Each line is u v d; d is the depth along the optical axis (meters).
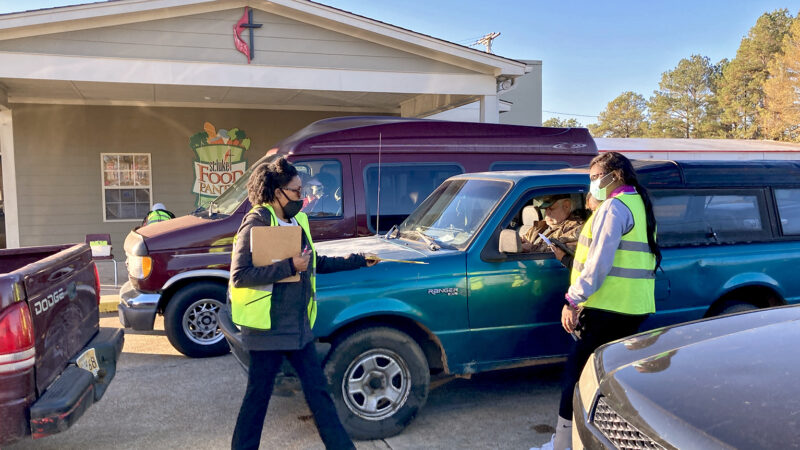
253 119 13.77
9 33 9.19
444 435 4.25
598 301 3.65
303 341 3.37
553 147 7.41
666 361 2.61
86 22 9.55
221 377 5.64
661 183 4.68
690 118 76.38
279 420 4.56
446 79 11.41
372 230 6.65
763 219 4.94
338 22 10.64
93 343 4.29
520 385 5.28
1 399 3.18
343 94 12.16
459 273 4.25
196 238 6.19
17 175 12.41
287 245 3.20
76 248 4.32
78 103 12.65
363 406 4.12
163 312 6.43
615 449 2.36
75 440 4.28
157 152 13.23
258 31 10.44
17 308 3.24
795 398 2.12
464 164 7.02
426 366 4.25
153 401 5.01
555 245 4.24
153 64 9.91
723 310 4.81
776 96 50.91
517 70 11.51
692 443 2.05
